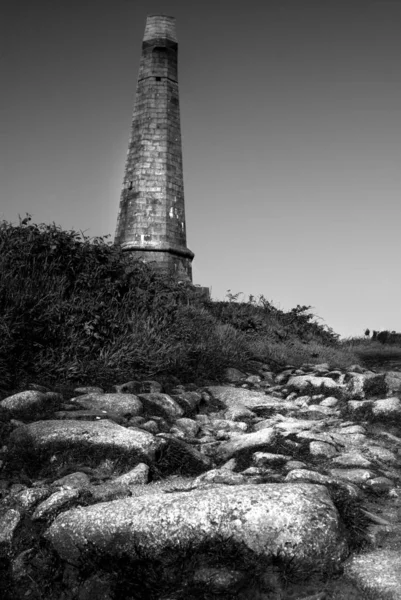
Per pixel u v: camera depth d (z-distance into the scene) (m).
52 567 2.90
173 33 21.64
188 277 20.20
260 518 2.79
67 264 8.16
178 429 5.31
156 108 20.83
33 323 6.61
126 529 2.85
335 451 4.64
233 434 5.26
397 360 12.23
